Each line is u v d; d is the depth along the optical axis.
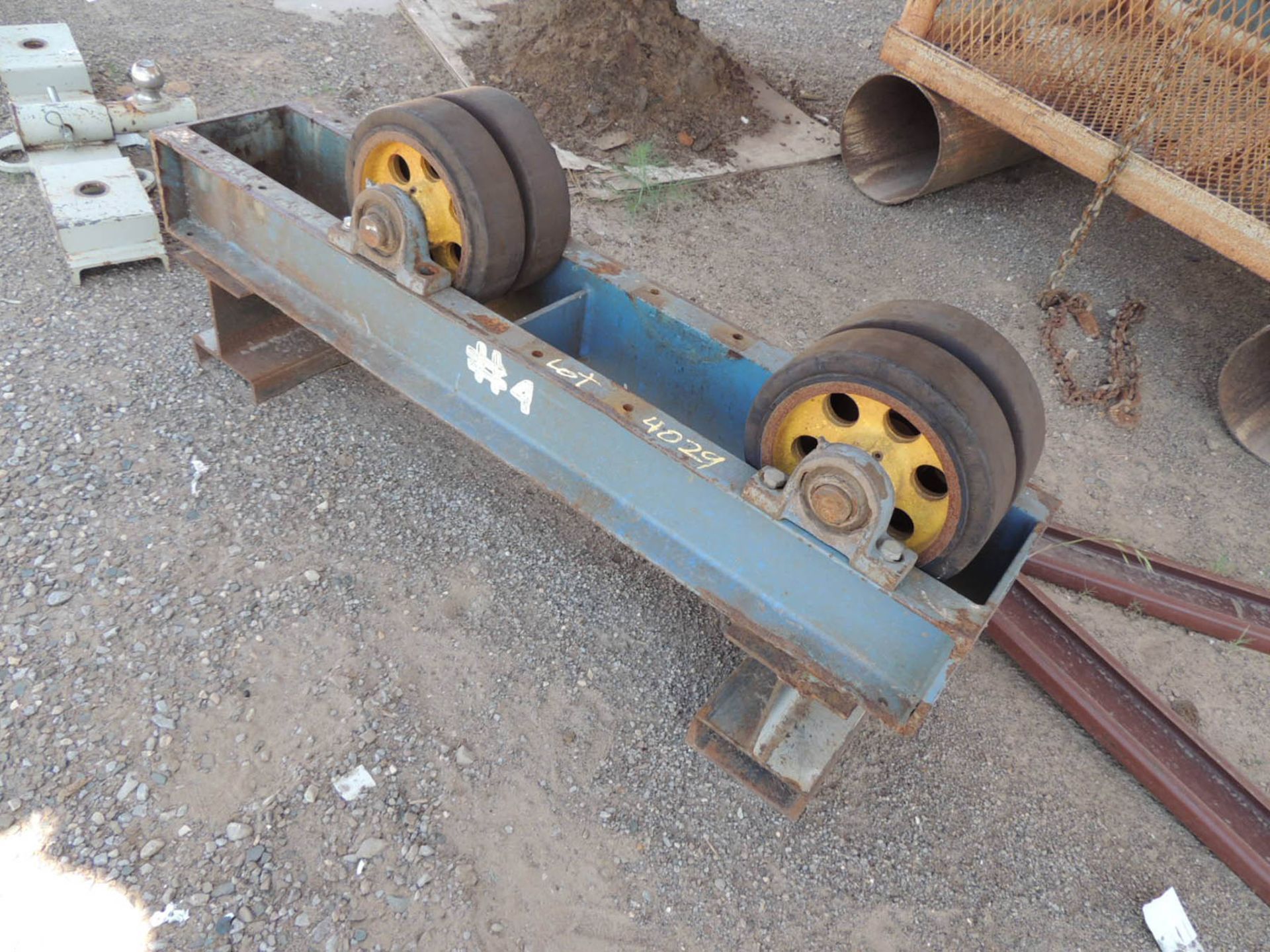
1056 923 2.33
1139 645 3.14
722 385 2.70
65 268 3.78
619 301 2.82
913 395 1.85
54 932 1.96
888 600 1.95
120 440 3.08
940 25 4.84
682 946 2.14
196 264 3.09
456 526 3.02
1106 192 4.33
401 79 5.60
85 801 2.18
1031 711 2.87
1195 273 5.12
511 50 5.63
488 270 2.59
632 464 2.31
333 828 2.22
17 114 4.09
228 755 2.32
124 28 5.62
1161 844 2.57
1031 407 2.04
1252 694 3.05
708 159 5.37
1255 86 3.88
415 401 2.66
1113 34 4.36
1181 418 4.18
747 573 2.20
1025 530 2.24
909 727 1.95
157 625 2.56
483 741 2.46
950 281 4.82
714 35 6.90
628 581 2.96
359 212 2.55
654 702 2.64
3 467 2.91
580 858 2.27
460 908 2.12
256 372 3.25
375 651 2.61
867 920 2.26
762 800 2.46
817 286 4.60
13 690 2.36
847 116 5.43
